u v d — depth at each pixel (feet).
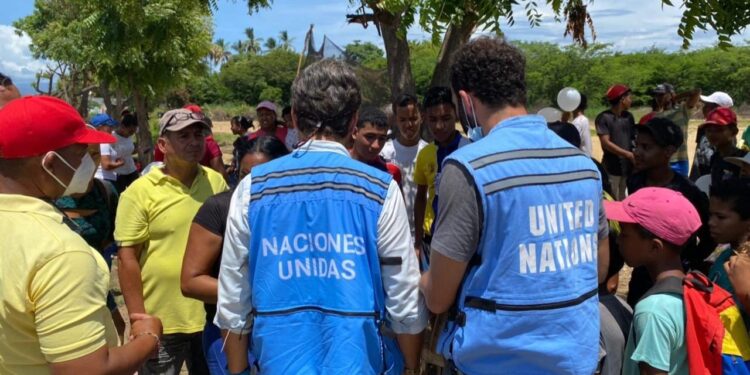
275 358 6.70
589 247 6.94
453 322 7.06
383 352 7.02
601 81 141.08
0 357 5.91
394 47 17.88
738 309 7.50
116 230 10.73
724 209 8.75
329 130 7.00
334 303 6.60
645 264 8.00
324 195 6.67
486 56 6.85
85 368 5.82
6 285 5.71
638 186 11.70
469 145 6.76
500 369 6.75
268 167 6.95
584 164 6.95
